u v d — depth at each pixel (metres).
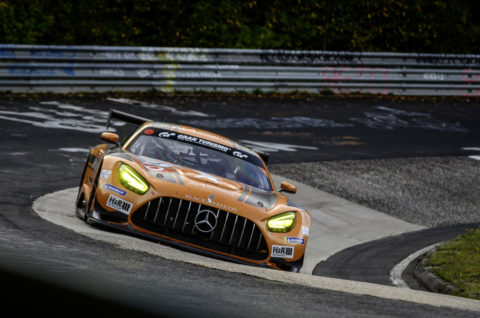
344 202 44.72
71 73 72.62
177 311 8.93
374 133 71.31
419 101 96.25
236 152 26.56
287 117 74.06
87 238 18.00
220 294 11.43
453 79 102.75
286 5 115.81
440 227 43.00
